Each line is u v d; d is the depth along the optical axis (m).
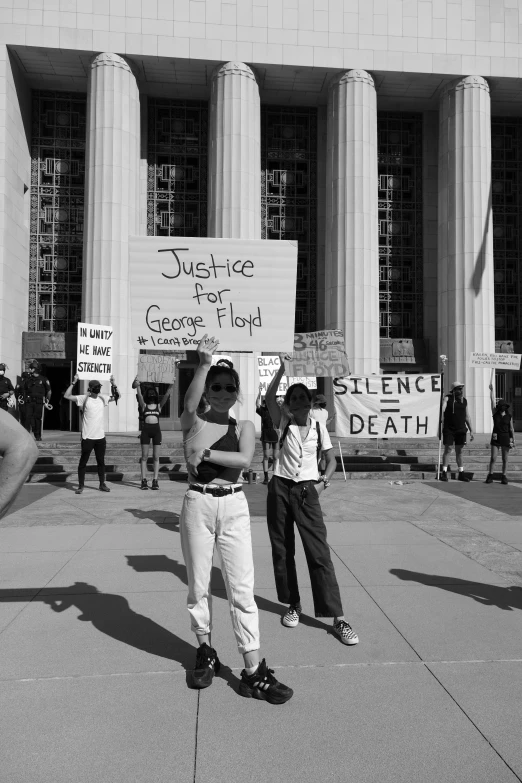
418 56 19.77
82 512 8.21
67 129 21.11
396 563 5.66
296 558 5.88
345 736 2.74
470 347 19.53
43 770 2.48
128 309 18.92
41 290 20.72
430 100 21.48
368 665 3.50
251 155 19.42
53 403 21.95
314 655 3.65
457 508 8.64
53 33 18.45
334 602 3.90
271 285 4.71
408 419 11.75
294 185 21.77
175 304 4.68
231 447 3.34
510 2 20.33
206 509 3.27
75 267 20.92
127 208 19.03
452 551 6.10
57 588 4.89
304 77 20.05
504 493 10.12
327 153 20.47
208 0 19.11
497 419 11.36
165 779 2.42
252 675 3.15
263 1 19.33
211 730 2.79
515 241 22.50
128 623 4.14
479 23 20.09
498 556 5.92
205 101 21.34
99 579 5.13
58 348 20.31
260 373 13.25
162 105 21.19
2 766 2.50
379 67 19.64
